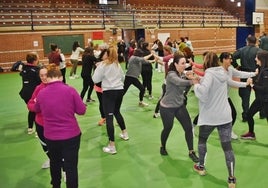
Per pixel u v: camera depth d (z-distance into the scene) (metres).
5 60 16.33
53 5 20.61
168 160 4.68
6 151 5.27
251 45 5.84
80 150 5.18
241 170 4.27
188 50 6.45
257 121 6.39
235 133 5.72
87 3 22.62
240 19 27.11
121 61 17.83
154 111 7.50
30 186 4.05
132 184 3.99
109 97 4.86
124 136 5.59
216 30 25.16
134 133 5.96
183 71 4.34
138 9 23.61
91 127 6.39
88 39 18.67
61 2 21.42
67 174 3.19
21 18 17.92
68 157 3.16
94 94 9.71
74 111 3.20
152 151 5.05
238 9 27.11
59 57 9.17
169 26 21.98
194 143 5.32
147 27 20.92
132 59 6.93
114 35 19.58
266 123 6.25
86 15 20.17
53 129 3.10
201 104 3.72
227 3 27.88
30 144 5.59
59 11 19.62
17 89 11.07
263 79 4.77
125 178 4.16
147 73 8.40
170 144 5.34
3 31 16.11
